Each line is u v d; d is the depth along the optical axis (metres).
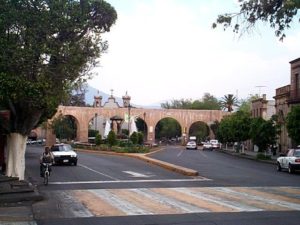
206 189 19.41
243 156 55.44
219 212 13.37
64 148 35.41
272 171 32.47
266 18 13.07
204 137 119.00
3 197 15.70
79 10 18.42
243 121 62.69
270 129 48.28
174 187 20.16
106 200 16.00
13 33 17.84
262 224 11.57
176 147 87.25
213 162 41.31
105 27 19.58
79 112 91.25
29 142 97.06
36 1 17.81
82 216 12.91
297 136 36.28
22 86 17.39
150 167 32.75
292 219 12.27
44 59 18.25
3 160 23.31
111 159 42.84
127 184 21.44
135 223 11.76
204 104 135.38
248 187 20.44
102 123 104.75
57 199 16.38
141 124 108.06
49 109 19.98
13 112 19.61
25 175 26.11
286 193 18.25
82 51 18.77
